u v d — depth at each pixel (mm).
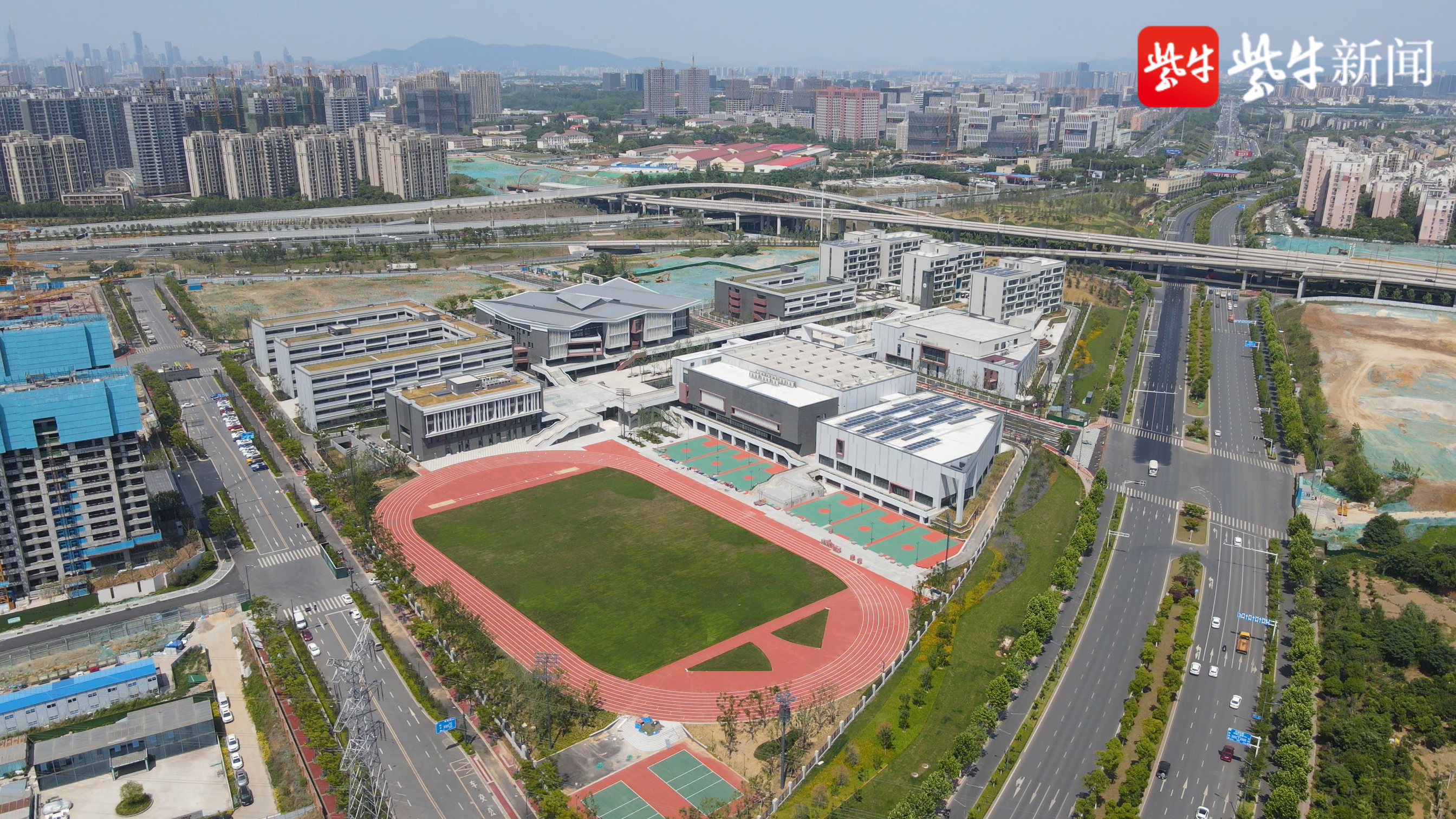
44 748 197625
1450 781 198125
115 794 192625
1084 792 195000
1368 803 188500
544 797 187875
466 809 188750
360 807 176500
